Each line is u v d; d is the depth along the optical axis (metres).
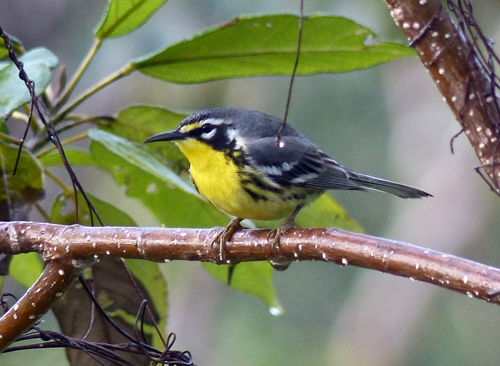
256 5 17.92
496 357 19.81
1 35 6.43
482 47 17.08
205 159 9.18
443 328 20.30
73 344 7.09
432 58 7.26
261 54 8.41
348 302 20.70
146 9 8.00
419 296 20.39
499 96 7.56
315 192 9.55
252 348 19.94
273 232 6.81
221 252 6.91
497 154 7.04
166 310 8.40
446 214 20.30
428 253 5.83
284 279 21.16
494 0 19.20
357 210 21.19
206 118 9.31
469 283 5.52
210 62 8.46
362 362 19.78
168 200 9.09
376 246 6.07
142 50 18.50
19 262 9.20
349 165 19.41
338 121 19.25
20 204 7.34
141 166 7.41
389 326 20.20
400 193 10.32
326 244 6.36
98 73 19.92
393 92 20.83
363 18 17.67
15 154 7.43
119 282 8.35
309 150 9.96
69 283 6.77
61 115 8.28
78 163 8.90
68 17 20.98
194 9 18.22
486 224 20.25
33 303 6.61
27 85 6.49
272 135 9.78
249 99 19.34
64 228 6.81
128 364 7.27
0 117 6.39
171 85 19.66
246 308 20.50
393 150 19.89
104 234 6.76
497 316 20.28
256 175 9.12
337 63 8.60
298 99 19.06
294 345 20.08
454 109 7.25
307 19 7.90
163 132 9.01
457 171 20.58
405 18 7.31
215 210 9.43
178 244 6.86
